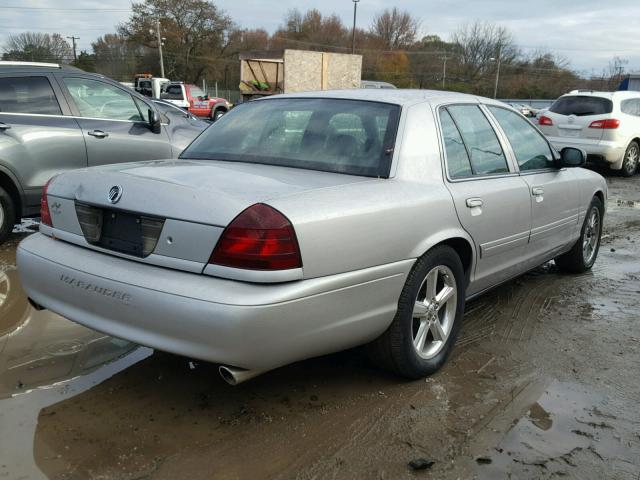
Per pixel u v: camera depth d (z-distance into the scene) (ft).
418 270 10.05
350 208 8.87
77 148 19.70
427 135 10.94
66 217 9.95
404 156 10.37
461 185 11.27
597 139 41.22
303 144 10.94
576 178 16.30
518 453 8.73
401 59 261.24
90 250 9.50
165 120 22.53
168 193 8.63
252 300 7.80
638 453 8.86
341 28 277.03
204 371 10.94
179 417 9.39
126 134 20.86
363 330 9.32
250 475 8.05
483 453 8.71
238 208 8.12
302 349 8.50
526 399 10.35
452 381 10.91
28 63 19.57
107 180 9.41
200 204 8.30
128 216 8.97
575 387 10.86
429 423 9.45
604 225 26.45
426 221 10.07
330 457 8.50
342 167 10.30
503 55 262.88
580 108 42.04
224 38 223.51
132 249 8.89
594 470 8.40
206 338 7.88
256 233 7.94
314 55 83.76
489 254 12.21
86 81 20.47
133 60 234.99
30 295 10.16
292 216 8.18
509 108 14.23
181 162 10.96
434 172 10.77
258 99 13.07
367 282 9.11
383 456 8.57
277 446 8.72
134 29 213.25
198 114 99.50
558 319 14.35
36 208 19.39
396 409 9.84
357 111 11.21
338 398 10.14
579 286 17.07
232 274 8.00
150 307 8.23
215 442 8.77
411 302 10.05
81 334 12.42
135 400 9.85
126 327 8.59
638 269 19.19
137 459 8.29
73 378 10.53
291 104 12.13
